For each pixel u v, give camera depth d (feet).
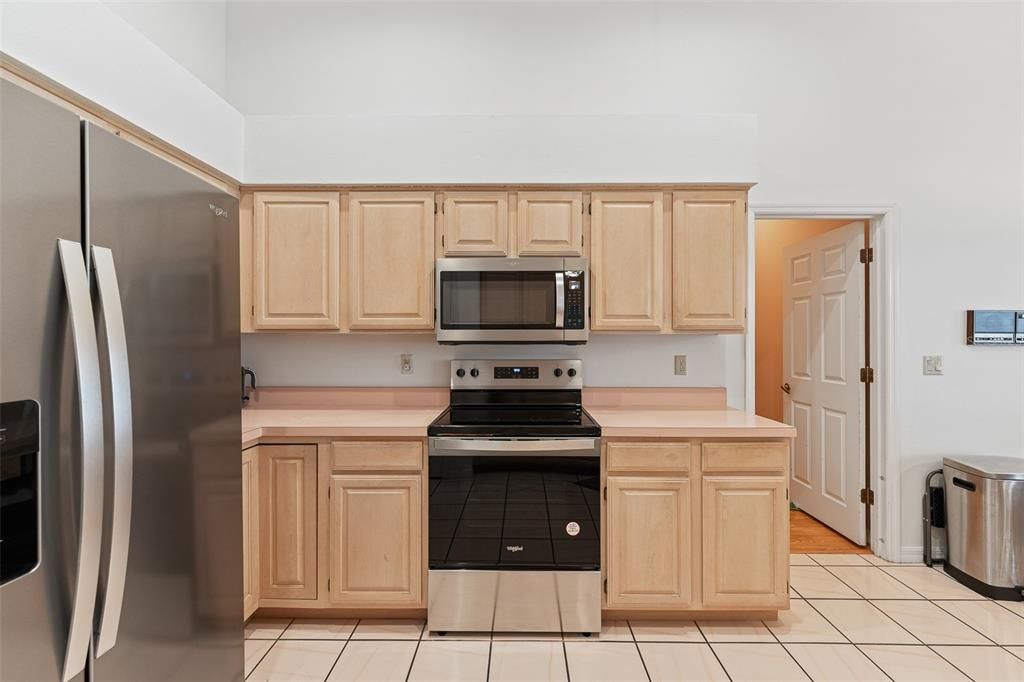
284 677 6.16
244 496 6.70
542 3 9.36
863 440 9.77
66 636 2.89
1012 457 9.07
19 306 2.67
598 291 8.07
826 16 9.26
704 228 8.02
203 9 8.67
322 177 8.11
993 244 9.21
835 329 10.50
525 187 8.10
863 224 9.71
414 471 7.06
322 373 9.16
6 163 2.61
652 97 9.31
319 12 9.37
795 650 6.68
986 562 8.05
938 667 6.32
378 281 8.09
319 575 7.08
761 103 9.25
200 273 4.17
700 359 9.12
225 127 7.63
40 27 4.53
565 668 6.33
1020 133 9.18
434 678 6.15
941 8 9.18
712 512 7.02
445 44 9.37
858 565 9.14
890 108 9.21
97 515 2.97
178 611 3.91
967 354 9.23
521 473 7.03
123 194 3.34
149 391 3.56
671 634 7.06
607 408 8.94
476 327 7.94
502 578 7.00
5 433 2.60
